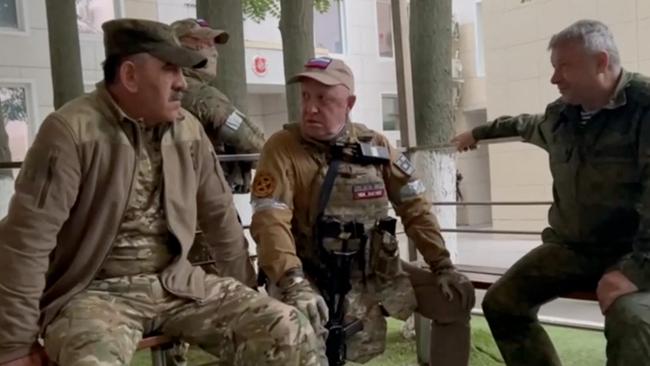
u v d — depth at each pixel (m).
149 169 1.62
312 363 1.58
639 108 1.83
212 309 1.64
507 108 8.59
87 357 1.38
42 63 7.13
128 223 1.60
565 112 2.03
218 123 2.31
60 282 1.55
